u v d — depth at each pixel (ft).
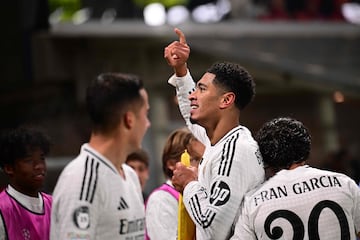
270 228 27.89
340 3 96.02
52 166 56.95
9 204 31.91
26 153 32.19
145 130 27.68
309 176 28.78
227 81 29.01
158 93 80.12
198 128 32.07
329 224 28.14
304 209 28.09
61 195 25.80
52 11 103.96
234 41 82.89
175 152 35.76
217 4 99.81
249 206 28.09
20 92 81.97
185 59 31.68
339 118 93.81
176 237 34.24
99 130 26.84
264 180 29.01
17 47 80.28
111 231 26.32
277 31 86.74
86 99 27.22
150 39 78.54
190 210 27.96
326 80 80.79
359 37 90.17
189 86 32.07
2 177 43.27
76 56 78.59
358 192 29.09
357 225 29.27
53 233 25.99
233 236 28.04
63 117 80.84
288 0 94.12
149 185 77.56
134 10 98.32
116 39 78.18
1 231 31.48
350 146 93.50
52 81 79.51
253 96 29.78
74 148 79.51
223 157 28.04
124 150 27.12
